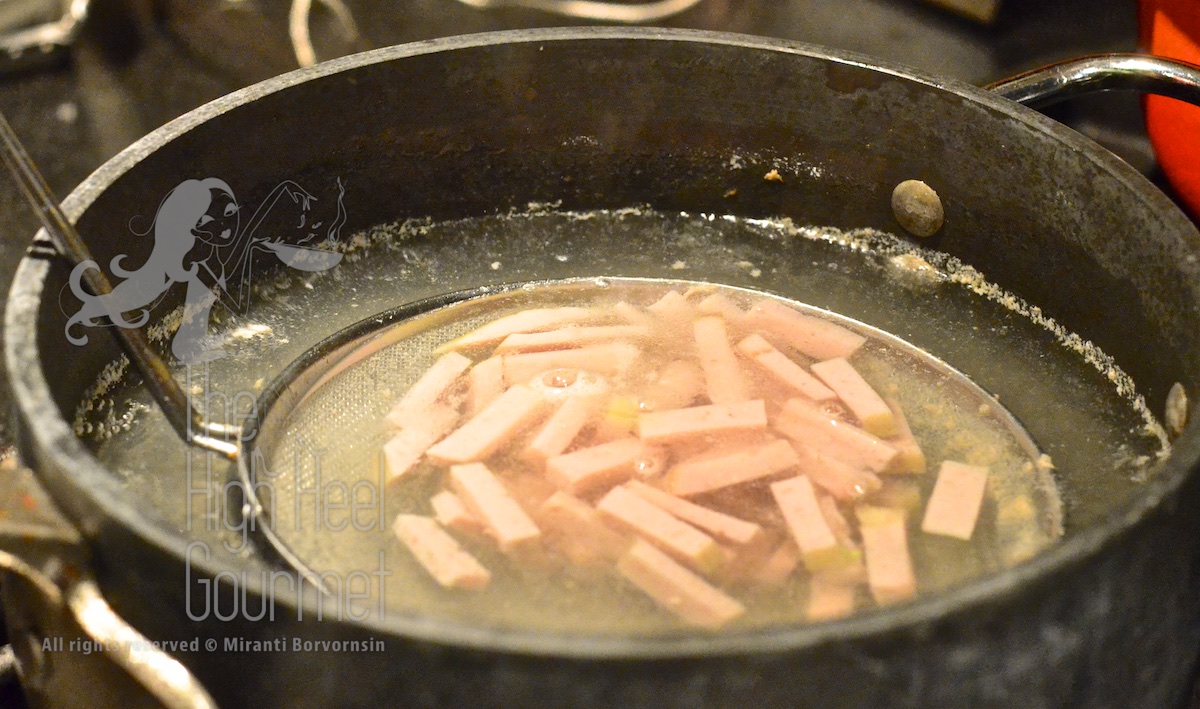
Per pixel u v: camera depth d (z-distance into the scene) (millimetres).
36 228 962
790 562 503
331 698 457
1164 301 544
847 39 945
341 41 1184
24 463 487
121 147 1082
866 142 613
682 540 501
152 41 1184
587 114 625
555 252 627
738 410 538
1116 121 720
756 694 445
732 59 610
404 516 516
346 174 612
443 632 444
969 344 590
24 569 474
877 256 625
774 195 635
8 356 491
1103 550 458
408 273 615
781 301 605
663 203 644
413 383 562
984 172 593
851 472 527
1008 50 851
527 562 504
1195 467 472
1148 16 634
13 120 1101
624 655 440
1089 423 562
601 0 1154
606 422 542
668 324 584
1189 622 490
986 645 452
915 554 514
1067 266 582
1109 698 477
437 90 609
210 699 465
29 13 1177
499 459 531
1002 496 534
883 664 447
